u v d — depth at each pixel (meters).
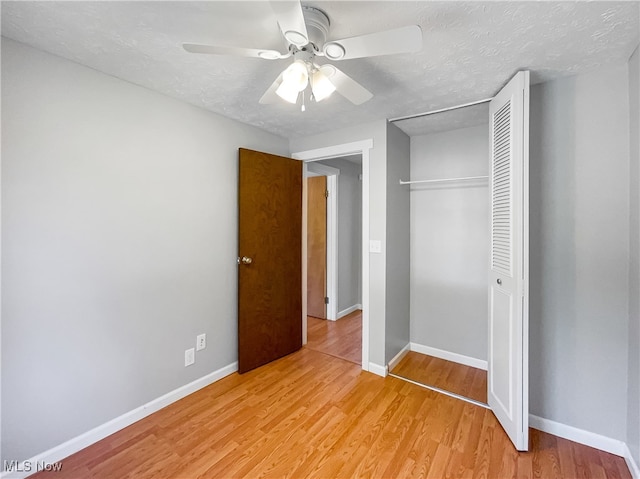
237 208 2.62
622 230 1.66
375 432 1.86
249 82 1.90
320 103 2.21
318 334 3.61
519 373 1.67
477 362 2.74
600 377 1.73
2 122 1.44
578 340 1.79
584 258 1.76
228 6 1.23
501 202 1.88
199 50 1.26
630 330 1.62
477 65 1.67
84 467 1.59
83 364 1.72
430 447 1.73
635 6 1.20
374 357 2.62
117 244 1.86
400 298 2.87
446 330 2.91
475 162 2.72
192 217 2.27
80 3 1.21
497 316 1.94
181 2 1.20
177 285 2.19
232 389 2.35
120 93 1.85
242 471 1.57
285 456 1.67
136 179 1.94
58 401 1.63
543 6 1.21
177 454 1.68
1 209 1.45
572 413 1.81
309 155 3.01
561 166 1.82
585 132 1.75
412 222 3.07
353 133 2.70
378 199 2.57
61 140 1.62
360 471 1.57
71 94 1.65
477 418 1.99
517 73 1.69
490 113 2.06
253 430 1.88
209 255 2.40
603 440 1.72
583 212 1.76
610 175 1.69
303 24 1.07
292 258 3.02
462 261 2.81
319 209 4.22
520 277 1.67
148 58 1.63
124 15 1.29
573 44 1.47
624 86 1.65
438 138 2.90
